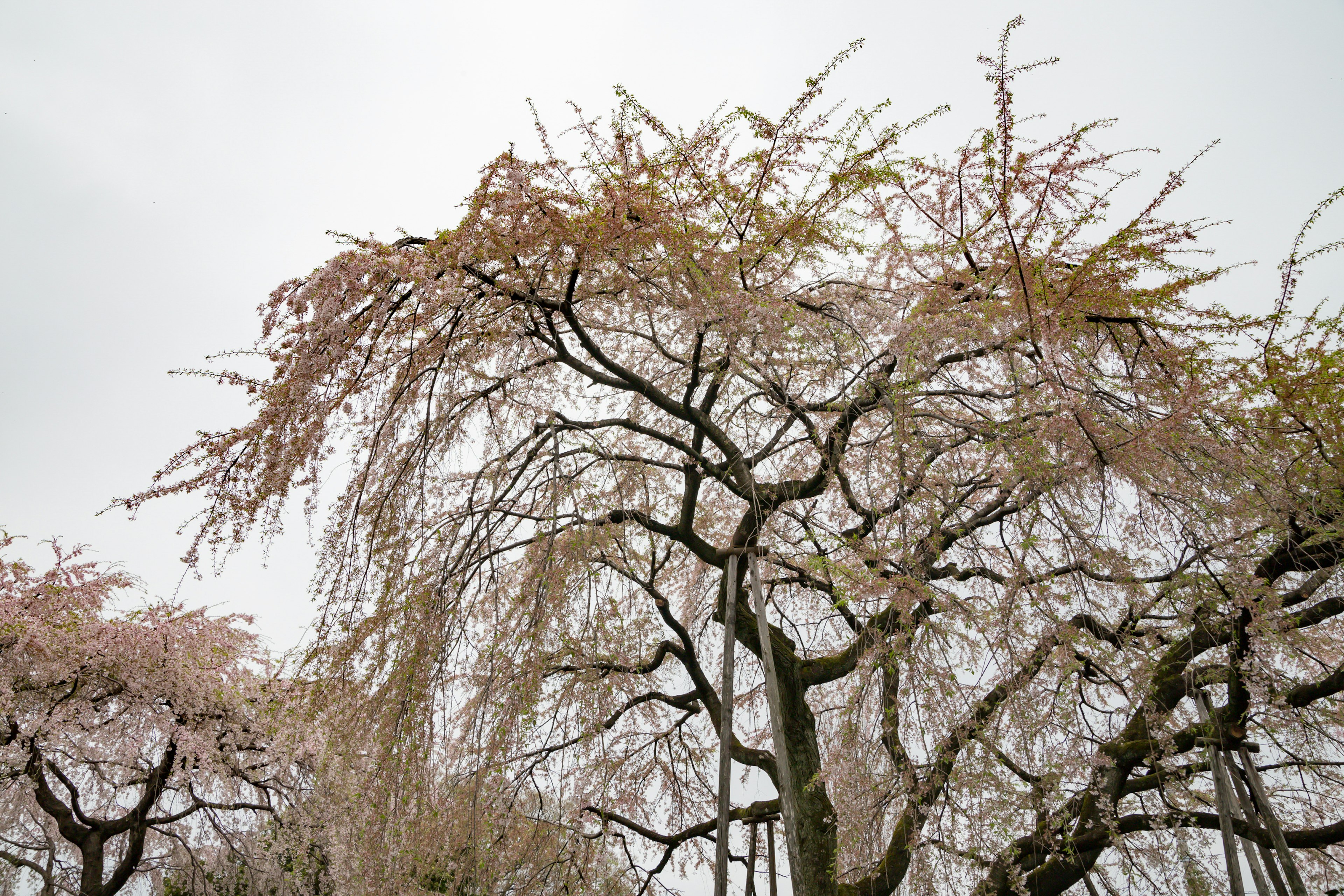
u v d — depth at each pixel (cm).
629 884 901
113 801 1109
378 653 539
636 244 608
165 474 528
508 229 572
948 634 497
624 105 573
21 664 969
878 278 761
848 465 692
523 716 556
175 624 1080
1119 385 614
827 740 663
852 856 539
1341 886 792
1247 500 536
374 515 573
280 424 522
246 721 1092
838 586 526
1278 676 646
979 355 622
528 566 701
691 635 923
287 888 1158
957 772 524
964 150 614
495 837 723
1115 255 591
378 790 516
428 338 592
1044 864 700
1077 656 563
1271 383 593
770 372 629
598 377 699
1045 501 496
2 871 1138
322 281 527
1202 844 702
